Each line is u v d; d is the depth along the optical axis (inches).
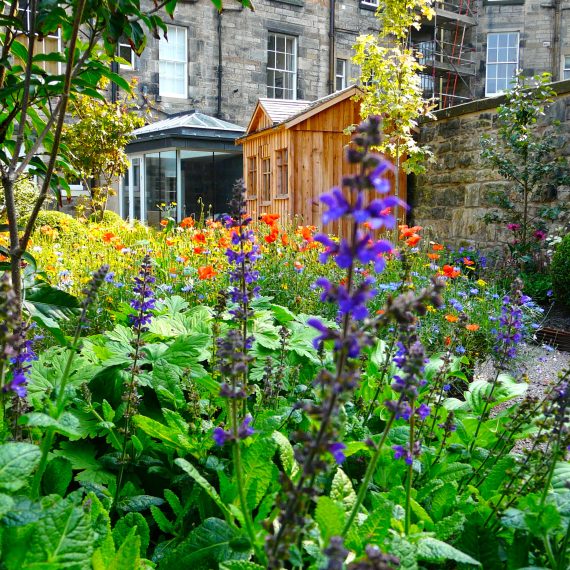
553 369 198.4
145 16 94.7
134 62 722.8
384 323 51.5
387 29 451.5
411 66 423.2
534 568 63.5
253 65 786.2
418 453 69.4
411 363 58.9
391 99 411.2
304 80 823.1
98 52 114.3
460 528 75.8
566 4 908.6
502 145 379.9
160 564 72.3
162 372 107.7
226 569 60.7
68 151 107.7
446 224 428.1
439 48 984.9
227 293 101.7
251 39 782.5
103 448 102.2
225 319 137.4
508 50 951.6
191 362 110.7
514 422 89.2
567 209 341.1
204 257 234.1
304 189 488.7
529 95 353.1
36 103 102.0
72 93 97.9
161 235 315.3
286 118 492.1
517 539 72.4
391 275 228.4
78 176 111.4
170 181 698.8
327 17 833.5
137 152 727.1
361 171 42.5
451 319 171.3
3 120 101.7
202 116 722.2
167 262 233.1
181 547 71.7
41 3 82.4
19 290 87.2
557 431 72.7
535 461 84.5
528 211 368.2
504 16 937.5
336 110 494.3
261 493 72.5
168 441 93.4
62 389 67.1
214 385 96.5
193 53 751.7
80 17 82.0
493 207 387.9
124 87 100.5
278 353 125.3
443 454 98.4
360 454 95.0
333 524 58.7
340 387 46.1
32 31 86.6
